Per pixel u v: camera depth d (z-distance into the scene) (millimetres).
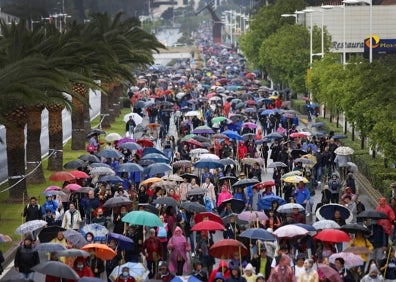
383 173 104375
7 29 107500
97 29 141375
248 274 56312
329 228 64375
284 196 87500
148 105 163250
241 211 74625
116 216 73625
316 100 179750
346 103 128125
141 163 96750
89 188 79750
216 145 110688
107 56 119188
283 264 54594
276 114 147125
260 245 63156
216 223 63719
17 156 97625
